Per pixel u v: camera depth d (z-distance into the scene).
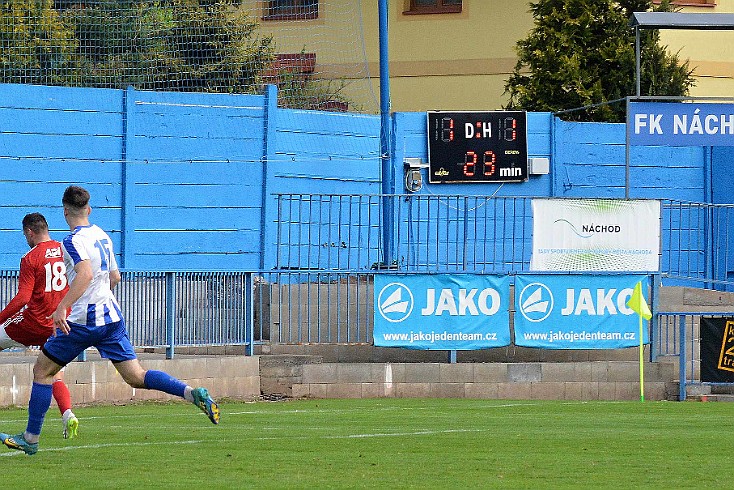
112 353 33.12
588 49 96.94
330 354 63.88
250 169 80.69
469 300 63.19
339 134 84.38
